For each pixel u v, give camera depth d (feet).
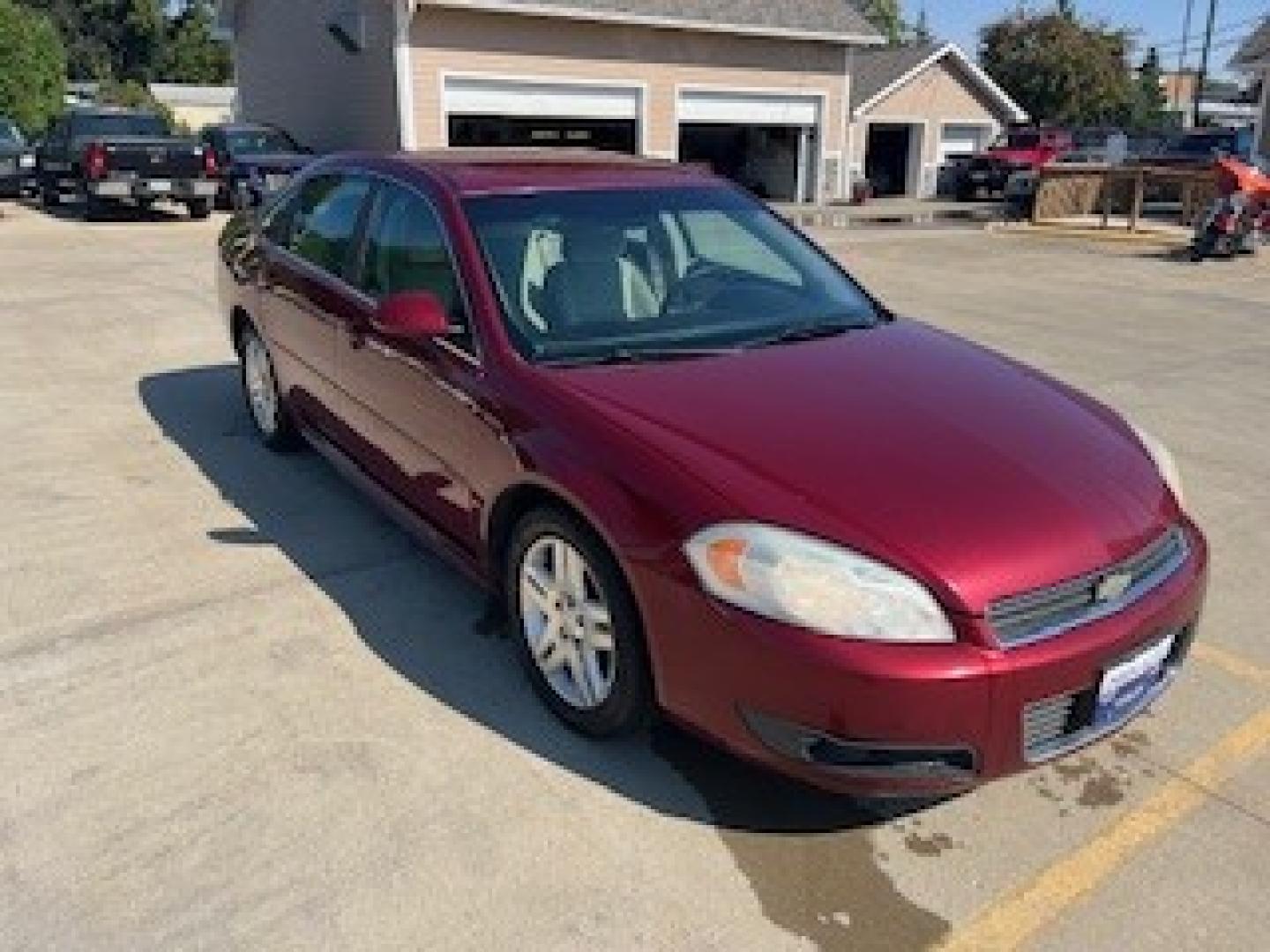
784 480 9.34
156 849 9.23
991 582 8.69
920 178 105.81
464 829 9.56
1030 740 8.88
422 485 13.05
